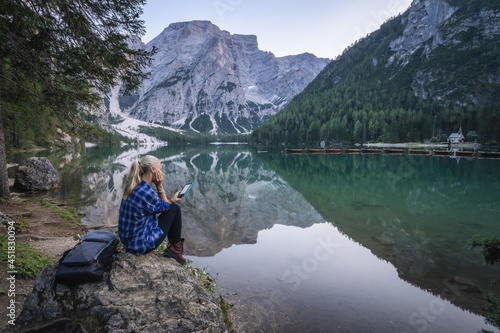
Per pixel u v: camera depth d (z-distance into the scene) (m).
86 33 7.36
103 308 2.71
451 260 7.12
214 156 67.62
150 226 3.22
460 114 143.00
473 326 4.30
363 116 151.00
